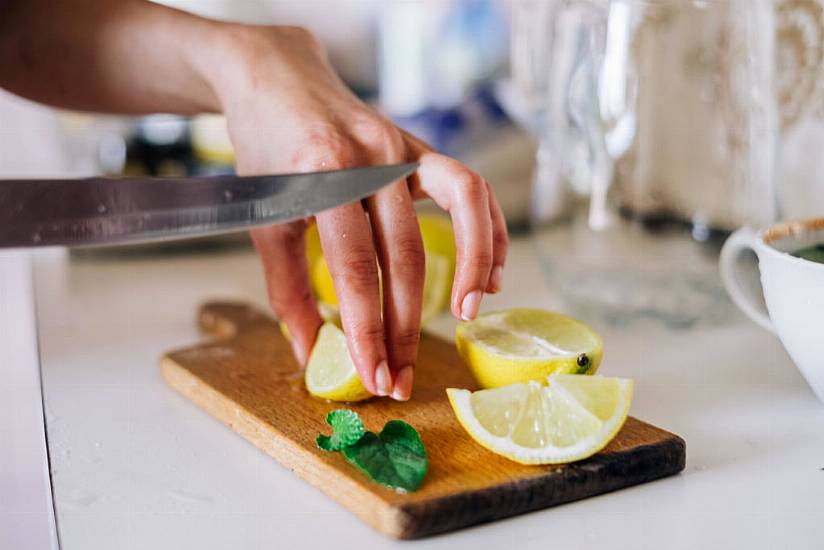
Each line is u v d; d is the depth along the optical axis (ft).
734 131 2.52
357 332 1.86
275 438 1.86
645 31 2.49
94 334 2.43
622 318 2.39
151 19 2.22
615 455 1.77
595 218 2.59
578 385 1.80
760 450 1.88
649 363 2.22
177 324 2.49
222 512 1.73
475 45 4.46
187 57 2.16
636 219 2.59
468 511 1.68
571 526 1.69
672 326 2.39
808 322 1.89
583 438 1.75
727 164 2.55
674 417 1.99
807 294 1.88
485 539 1.67
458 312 1.89
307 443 1.83
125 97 2.32
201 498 1.77
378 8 4.72
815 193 2.53
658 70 2.52
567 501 1.74
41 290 2.74
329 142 1.95
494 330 2.03
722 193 2.57
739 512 1.72
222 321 2.39
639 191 2.58
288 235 2.06
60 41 2.27
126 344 2.37
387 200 1.90
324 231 1.88
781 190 2.55
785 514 1.72
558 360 1.88
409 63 4.50
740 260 2.51
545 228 2.62
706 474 1.82
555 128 2.61
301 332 2.09
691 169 2.58
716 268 2.50
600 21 2.49
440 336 2.35
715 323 2.41
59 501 1.77
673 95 2.53
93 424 2.00
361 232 1.88
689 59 2.51
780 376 2.15
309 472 1.80
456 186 1.91
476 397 1.82
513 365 1.89
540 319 2.05
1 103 4.13
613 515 1.72
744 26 2.47
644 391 2.09
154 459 1.88
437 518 1.67
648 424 1.86
